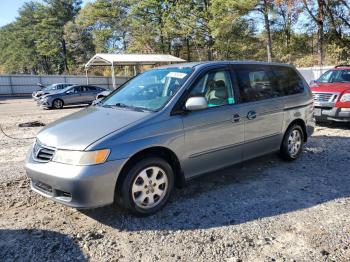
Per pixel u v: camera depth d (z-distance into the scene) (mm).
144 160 3932
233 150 4883
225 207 4309
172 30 39688
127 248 3428
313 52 36594
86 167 3555
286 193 4738
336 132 8789
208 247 3414
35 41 76625
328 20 31953
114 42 60906
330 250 3320
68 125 4129
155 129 4008
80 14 60531
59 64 76625
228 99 4875
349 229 3709
